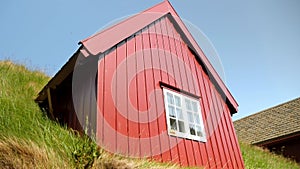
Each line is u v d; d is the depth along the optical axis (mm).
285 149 13641
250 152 11109
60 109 6609
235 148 7355
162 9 7730
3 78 7418
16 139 3619
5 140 3549
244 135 16375
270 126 15586
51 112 6266
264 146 14438
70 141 4285
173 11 8133
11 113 4660
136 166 4137
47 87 6477
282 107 16906
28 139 3787
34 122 4664
